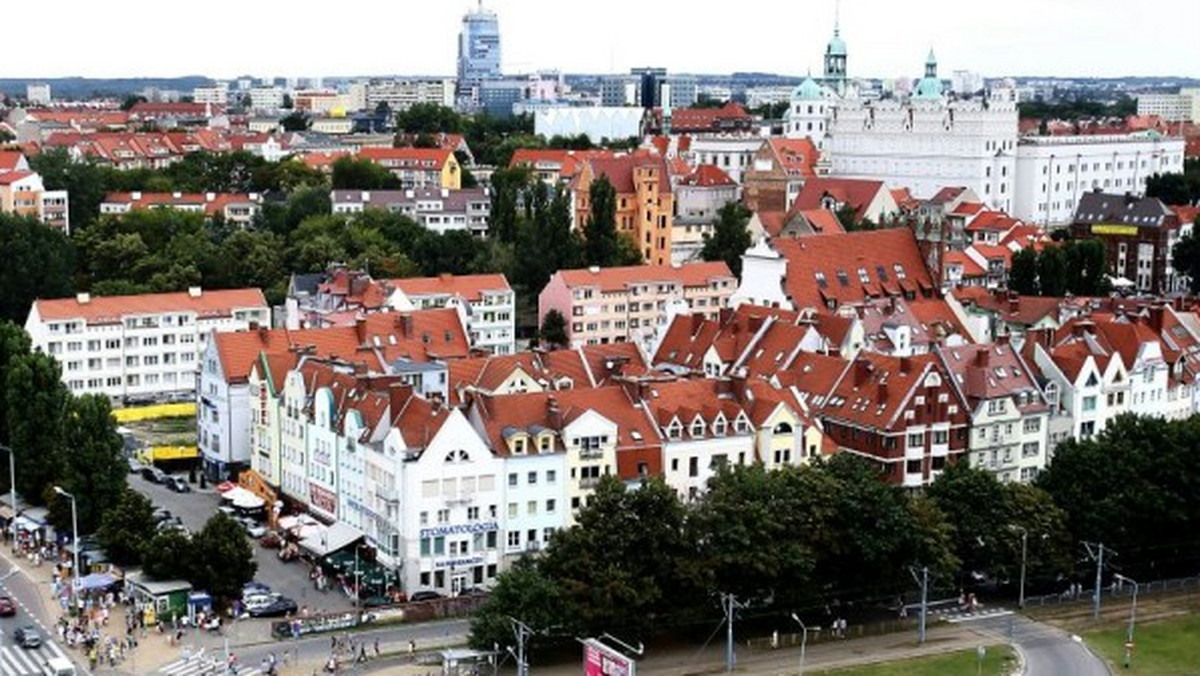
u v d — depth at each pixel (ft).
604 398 647.15
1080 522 621.31
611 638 516.73
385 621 578.66
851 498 563.89
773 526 546.26
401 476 597.93
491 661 520.83
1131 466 625.41
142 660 532.73
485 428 618.44
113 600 595.06
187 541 582.76
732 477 568.41
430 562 604.08
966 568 603.26
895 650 559.38
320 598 601.62
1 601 583.99
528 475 616.80
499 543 615.57
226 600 581.53
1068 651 561.84
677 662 542.57
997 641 571.69
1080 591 633.61
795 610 566.36
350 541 636.07
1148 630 587.68
